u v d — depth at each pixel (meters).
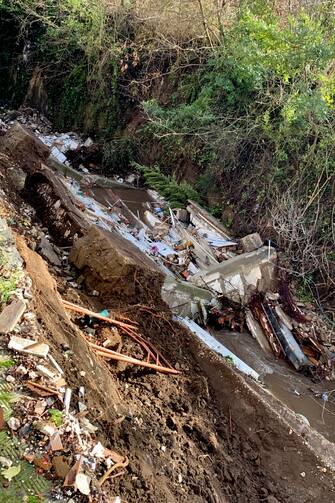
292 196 8.67
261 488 4.40
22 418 3.12
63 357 3.89
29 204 7.47
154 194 10.62
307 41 7.95
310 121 8.19
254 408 5.17
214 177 9.85
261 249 8.35
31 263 4.89
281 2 9.42
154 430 4.16
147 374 4.95
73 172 10.66
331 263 8.21
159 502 3.37
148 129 11.05
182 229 9.09
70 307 4.98
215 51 9.98
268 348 7.27
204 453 4.35
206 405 5.03
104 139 12.20
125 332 5.25
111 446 3.54
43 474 2.88
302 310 7.94
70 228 6.98
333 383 6.90
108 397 4.05
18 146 8.03
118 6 11.95
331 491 4.61
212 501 3.85
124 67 11.85
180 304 6.81
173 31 11.18
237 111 9.62
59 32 12.67
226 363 5.67
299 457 4.82
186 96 10.93
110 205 9.75
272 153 9.03
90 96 12.55
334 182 8.38
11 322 3.68
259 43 8.62
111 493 3.11
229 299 7.54
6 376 3.33
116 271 5.65
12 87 14.21
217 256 8.45
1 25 13.76
